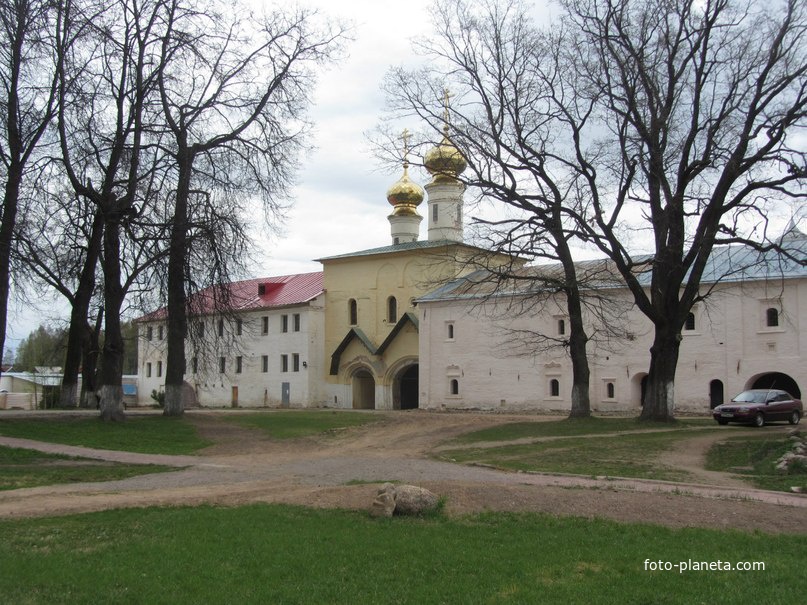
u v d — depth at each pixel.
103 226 33.03
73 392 40.22
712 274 44.06
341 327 64.44
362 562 10.24
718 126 30.06
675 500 14.52
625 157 31.50
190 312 34.06
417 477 18.48
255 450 28.03
